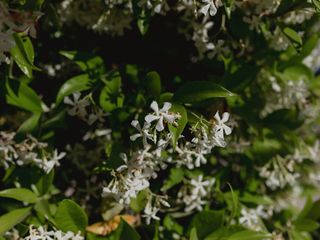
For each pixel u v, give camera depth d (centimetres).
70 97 63
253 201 69
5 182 63
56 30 66
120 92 63
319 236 91
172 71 70
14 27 53
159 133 56
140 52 70
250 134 69
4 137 61
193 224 63
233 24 63
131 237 60
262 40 67
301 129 78
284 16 63
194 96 56
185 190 65
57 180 68
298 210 80
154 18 68
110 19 65
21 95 62
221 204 68
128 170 58
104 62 68
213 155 69
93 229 63
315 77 72
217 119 56
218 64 67
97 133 63
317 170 79
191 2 61
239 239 63
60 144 67
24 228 59
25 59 56
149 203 61
